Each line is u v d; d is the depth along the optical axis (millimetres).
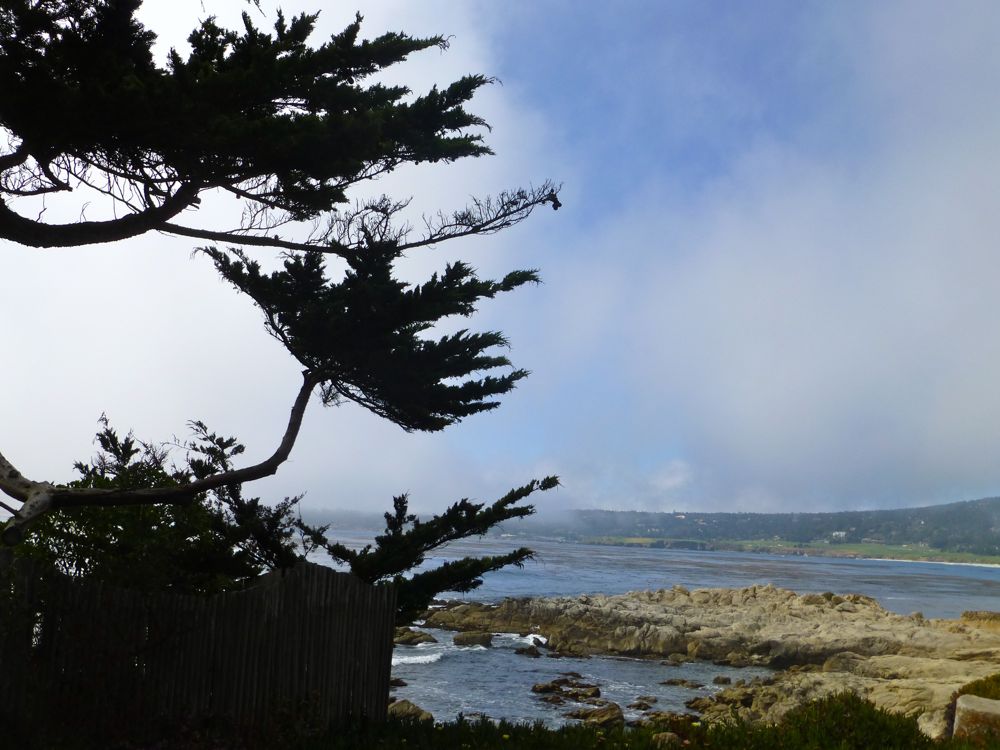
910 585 164250
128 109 8695
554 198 11234
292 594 10461
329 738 10094
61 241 9586
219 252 12180
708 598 63656
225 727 9398
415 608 13203
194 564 11812
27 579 8227
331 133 9375
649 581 127938
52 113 8758
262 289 12008
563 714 27500
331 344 11727
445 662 39000
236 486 12742
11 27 9125
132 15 9844
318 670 10727
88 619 8594
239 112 9875
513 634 50531
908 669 35188
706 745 10727
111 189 9891
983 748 11109
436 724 12273
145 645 8875
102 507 10469
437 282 11609
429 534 13453
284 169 9680
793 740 10867
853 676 30672
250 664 9930
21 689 8016
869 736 11148
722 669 41344
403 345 12602
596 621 48406
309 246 11266
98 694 8469
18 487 8805
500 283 11984
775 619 51094
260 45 9953
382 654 11781
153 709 8969
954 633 46406
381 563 13086
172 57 9266
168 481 12023
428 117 12023
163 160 9602
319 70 10188
